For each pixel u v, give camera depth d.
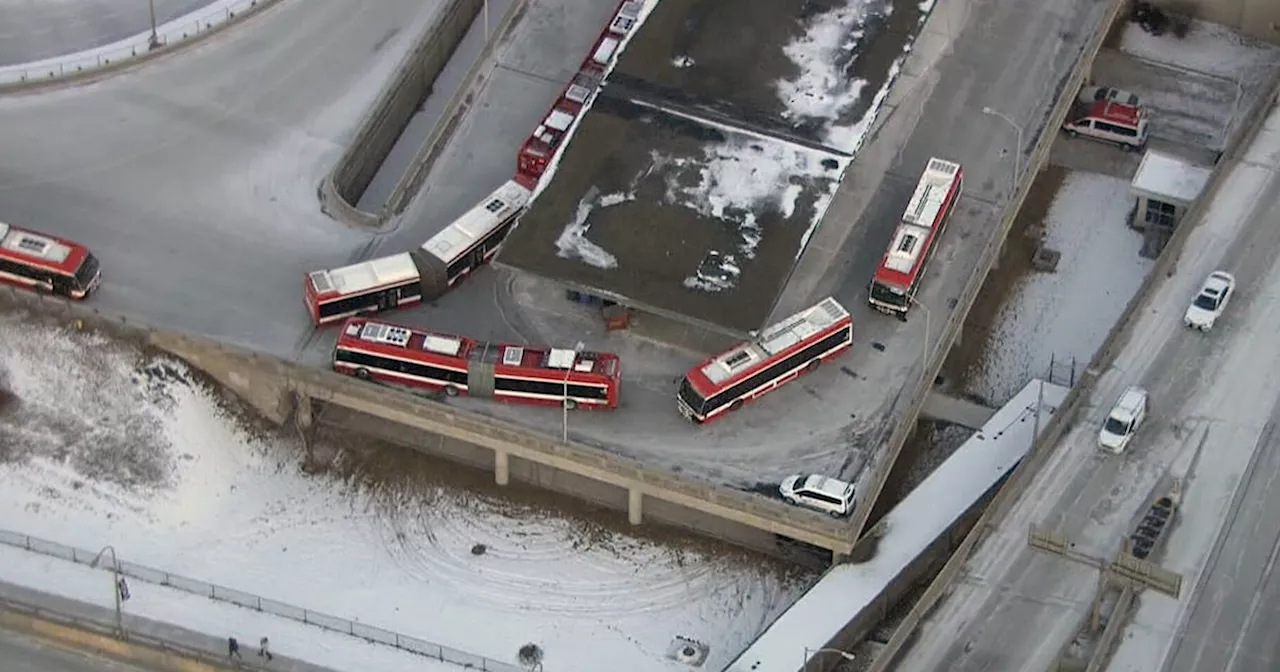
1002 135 171.38
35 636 142.62
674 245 153.75
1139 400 149.12
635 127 161.50
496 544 149.38
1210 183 166.38
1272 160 170.62
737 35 168.75
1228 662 134.62
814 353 152.25
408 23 180.88
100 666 141.50
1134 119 177.25
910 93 174.25
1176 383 152.88
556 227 154.62
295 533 149.25
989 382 161.62
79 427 150.50
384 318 155.62
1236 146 170.25
